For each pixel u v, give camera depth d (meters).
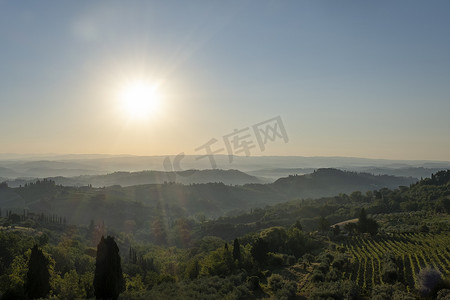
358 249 79.94
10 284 51.66
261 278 57.47
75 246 126.38
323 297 41.47
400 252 70.62
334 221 181.25
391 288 42.31
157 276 73.75
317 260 67.69
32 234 146.38
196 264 76.44
